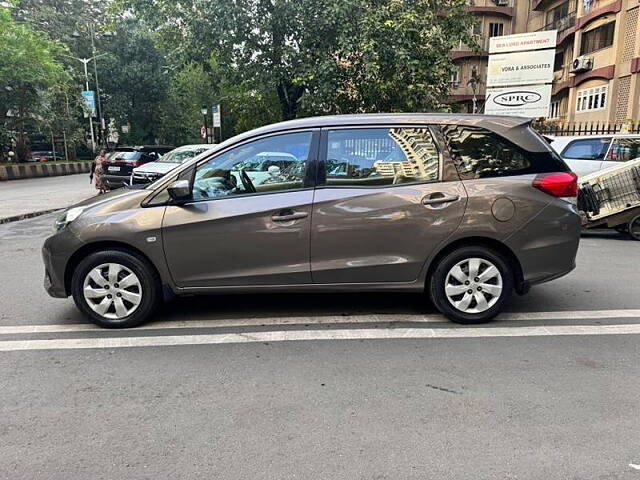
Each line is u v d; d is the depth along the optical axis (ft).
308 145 14.29
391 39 37.32
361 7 39.14
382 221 14.05
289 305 16.69
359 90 40.93
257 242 14.12
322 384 11.26
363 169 14.23
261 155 14.34
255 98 53.06
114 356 12.85
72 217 14.53
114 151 54.60
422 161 14.26
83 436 9.35
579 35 88.63
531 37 48.44
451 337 13.84
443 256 14.42
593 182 28.89
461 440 9.11
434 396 10.68
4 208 42.57
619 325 14.67
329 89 39.83
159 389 11.12
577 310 15.99
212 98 131.23
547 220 14.20
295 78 41.65
